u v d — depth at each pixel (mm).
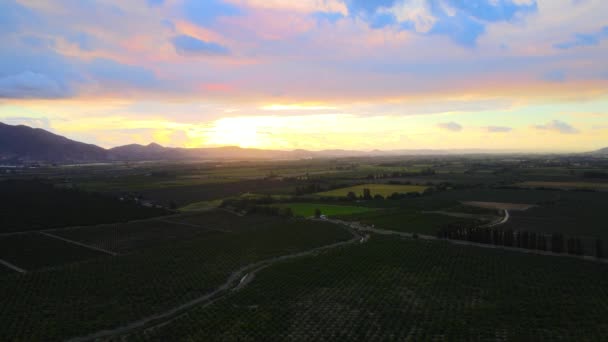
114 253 89312
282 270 71250
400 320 49375
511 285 61344
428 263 74375
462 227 99625
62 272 71188
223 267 74625
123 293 60375
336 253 82312
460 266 72125
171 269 73188
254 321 49562
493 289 59781
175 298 58531
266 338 45031
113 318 51219
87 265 76188
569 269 69312
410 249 84875
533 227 106688
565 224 110125
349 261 76062
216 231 112875
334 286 62500
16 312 52750
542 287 60125
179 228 117000
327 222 120938
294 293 59625
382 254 80938
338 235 102125
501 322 48156
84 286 63375
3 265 78938
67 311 53312
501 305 53500
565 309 51531
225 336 45625
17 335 46062
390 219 122188
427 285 62219
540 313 50406
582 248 80625
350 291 60125
